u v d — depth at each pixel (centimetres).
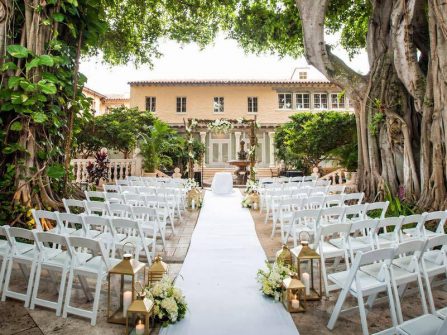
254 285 395
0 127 579
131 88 2470
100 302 357
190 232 683
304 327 304
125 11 1221
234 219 794
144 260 495
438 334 198
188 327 298
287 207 720
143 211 494
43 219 566
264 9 1174
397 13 784
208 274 430
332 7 1176
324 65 941
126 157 1748
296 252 364
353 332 296
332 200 598
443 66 664
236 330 294
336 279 319
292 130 1661
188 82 2416
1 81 573
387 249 283
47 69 616
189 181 1037
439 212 422
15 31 609
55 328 300
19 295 347
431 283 393
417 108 771
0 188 563
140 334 282
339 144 1440
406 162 807
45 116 561
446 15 648
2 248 399
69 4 646
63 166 675
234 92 2478
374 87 902
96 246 306
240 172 1711
